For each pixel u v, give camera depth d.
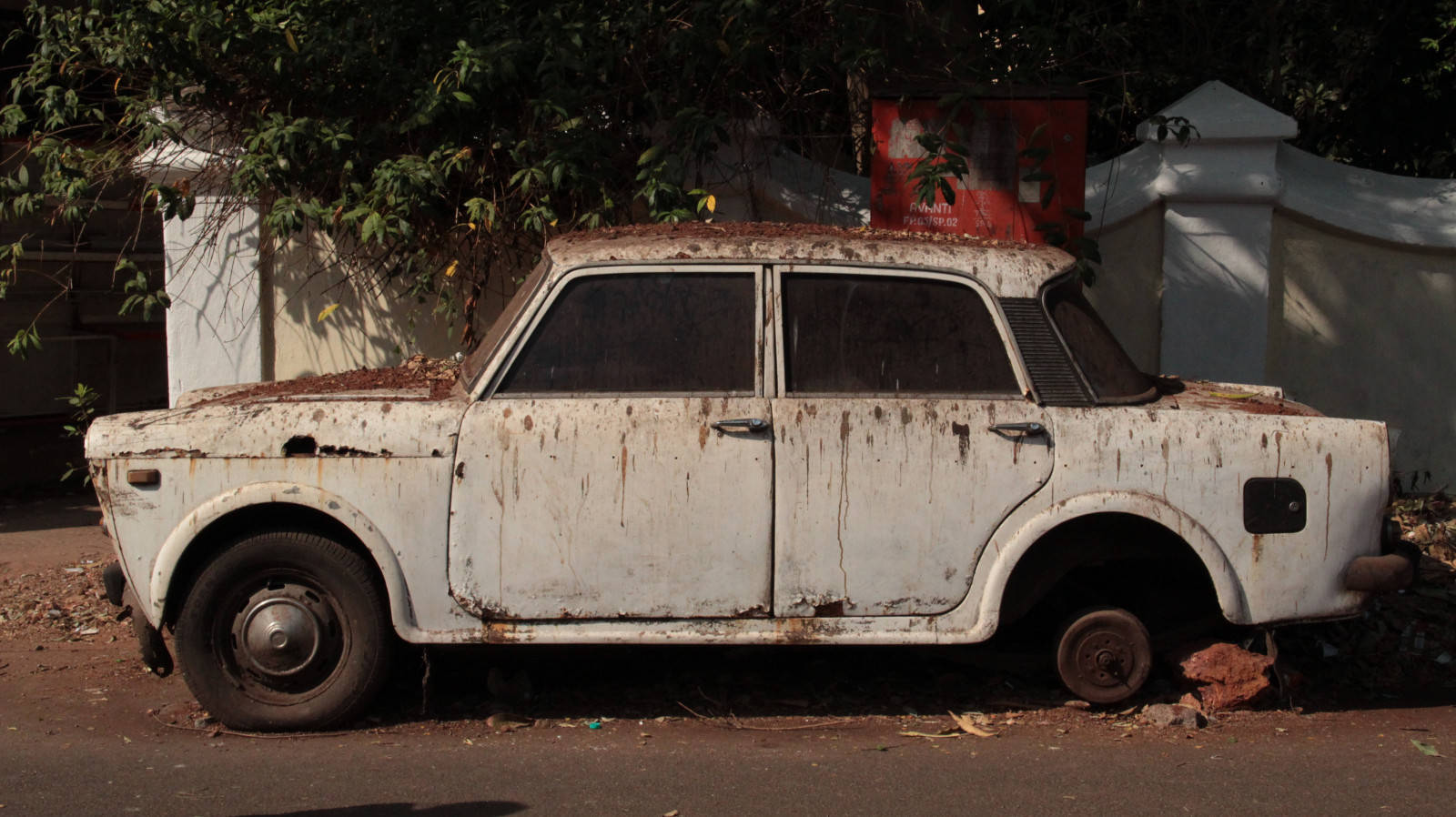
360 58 6.38
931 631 4.41
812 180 7.32
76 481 9.85
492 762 4.21
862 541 4.37
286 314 7.62
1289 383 7.39
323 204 6.94
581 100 6.31
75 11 6.73
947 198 6.00
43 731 4.55
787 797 3.91
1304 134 10.17
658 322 4.47
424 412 4.37
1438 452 7.35
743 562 4.36
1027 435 4.39
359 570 4.39
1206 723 4.63
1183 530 4.42
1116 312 7.34
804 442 4.35
